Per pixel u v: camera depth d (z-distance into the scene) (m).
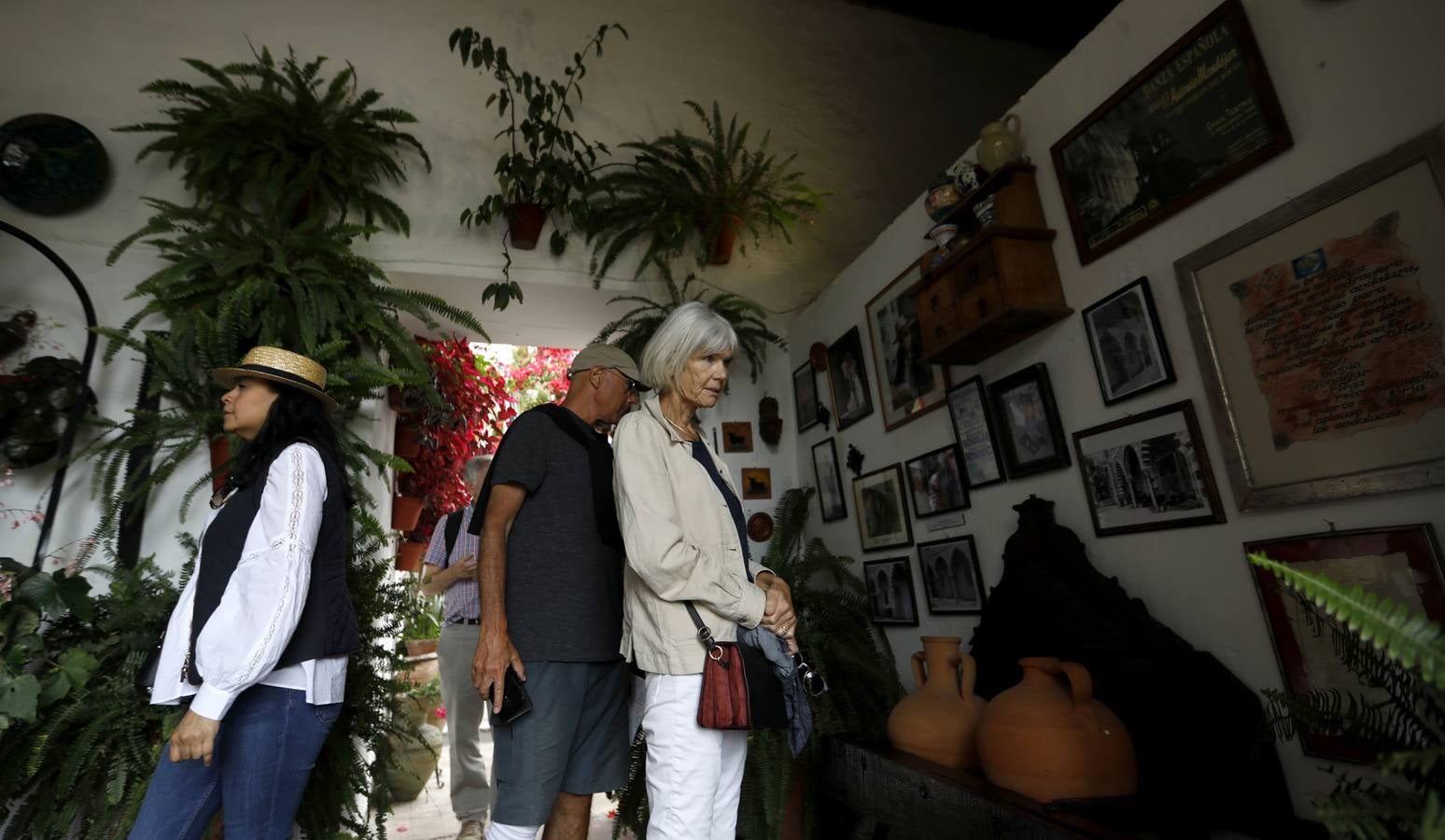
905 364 2.85
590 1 4.02
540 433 1.87
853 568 3.18
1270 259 1.54
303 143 3.14
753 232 3.79
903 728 2.09
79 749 1.90
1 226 2.74
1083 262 2.06
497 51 3.39
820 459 3.51
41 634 2.19
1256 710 1.52
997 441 2.35
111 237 3.00
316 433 1.75
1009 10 4.67
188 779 1.51
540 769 1.63
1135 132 1.90
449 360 3.93
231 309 2.60
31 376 2.67
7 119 2.97
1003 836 1.57
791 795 2.41
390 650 2.73
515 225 3.37
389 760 2.47
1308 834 1.39
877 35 4.57
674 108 4.00
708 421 3.65
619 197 3.73
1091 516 2.00
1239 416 1.60
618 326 3.38
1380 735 1.00
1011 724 1.68
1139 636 1.77
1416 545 1.27
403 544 3.85
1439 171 1.24
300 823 2.23
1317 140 1.47
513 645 1.69
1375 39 1.37
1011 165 2.19
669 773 1.38
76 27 3.16
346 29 3.56
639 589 1.50
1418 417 1.27
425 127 3.54
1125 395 1.89
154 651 1.79
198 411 2.63
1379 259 1.34
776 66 4.28
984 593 2.40
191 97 3.09
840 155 4.25
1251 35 1.60
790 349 3.89
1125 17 1.95
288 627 1.46
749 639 1.42
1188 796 1.56
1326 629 1.40
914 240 2.82
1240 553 1.59
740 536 1.58
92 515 2.73
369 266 2.95
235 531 1.54
